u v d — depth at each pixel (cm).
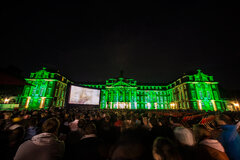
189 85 4950
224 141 301
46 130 247
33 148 213
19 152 215
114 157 145
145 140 156
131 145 139
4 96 3397
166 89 6738
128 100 6150
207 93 4859
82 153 238
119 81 6469
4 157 258
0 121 403
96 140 258
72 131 496
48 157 211
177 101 5672
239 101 4912
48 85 4666
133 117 585
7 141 267
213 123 727
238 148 269
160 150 157
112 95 6212
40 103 4422
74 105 2442
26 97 4481
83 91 2684
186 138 228
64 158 351
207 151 231
